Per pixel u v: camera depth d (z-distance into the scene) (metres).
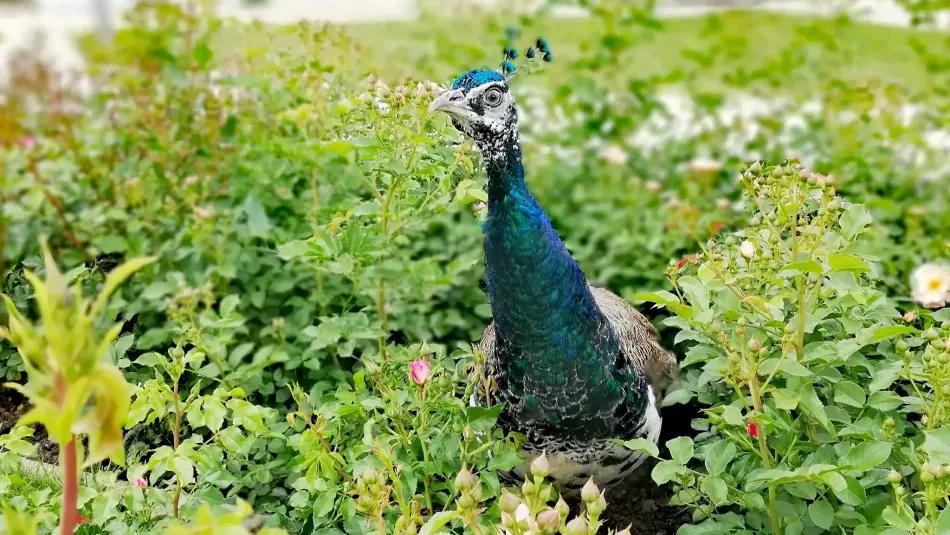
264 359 3.74
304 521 3.09
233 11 12.19
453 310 4.57
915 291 3.56
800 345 2.89
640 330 3.61
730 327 2.93
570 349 2.93
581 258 5.24
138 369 4.04
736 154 6.04
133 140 4.86
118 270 1.54
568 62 6.67
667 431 4.00
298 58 4.63
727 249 3.30
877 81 6.20
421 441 2.93
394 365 3.36
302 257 3.76
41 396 1.60
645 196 5.58
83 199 4.82
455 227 5.14
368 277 3.89
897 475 2.34
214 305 4.38
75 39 6.13
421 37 6.69
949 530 2.16
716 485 2.62
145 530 2.83
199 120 4.88
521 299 2.90
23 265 4.32
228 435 2.96
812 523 2.85
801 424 2.95
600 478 3.24
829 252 2.89
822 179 2.81
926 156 5.78
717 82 8.69
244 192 4.58
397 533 2.42
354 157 3.68
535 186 5.90
